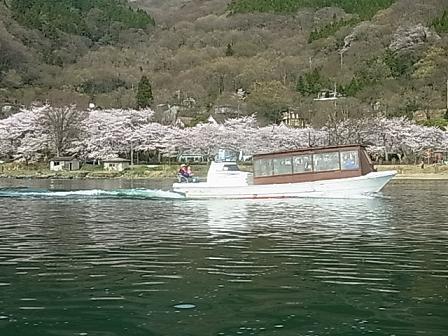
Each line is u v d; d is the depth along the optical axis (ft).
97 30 467.93
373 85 310.86
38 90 350.84
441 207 83.82
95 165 266.36
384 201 96.43
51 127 266.77
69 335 23.16
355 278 33.35
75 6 495.00
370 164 111.24
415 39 336.70
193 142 259.39
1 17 397.39
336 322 24.61
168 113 303.68
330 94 317.22
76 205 90.79
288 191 105.60
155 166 246.88
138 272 35.42
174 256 41.29
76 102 294.46
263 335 22.95
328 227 59.11
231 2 504.84
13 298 29.04
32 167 264.31
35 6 453.17
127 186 160.04
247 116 292.61
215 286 31.45
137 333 23.32
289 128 263.49
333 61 360.48
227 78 364.99
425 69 312.71
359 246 45.60
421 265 37.29
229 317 25.44
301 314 25.84
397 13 376.89
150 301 28.32
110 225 62.23
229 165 109.60
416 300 28.22
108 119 269.23
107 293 30.01
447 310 26.37
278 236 52.11
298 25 451.12
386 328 23.73
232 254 42.01
